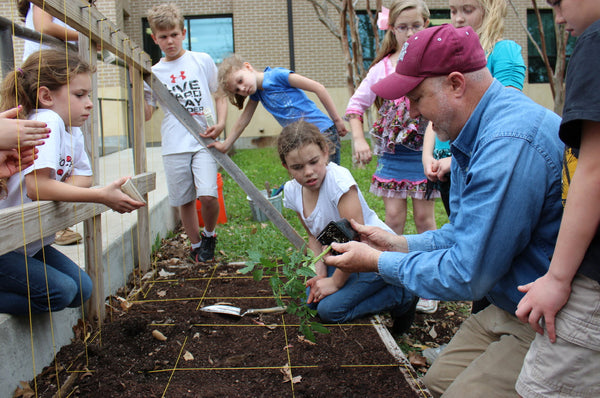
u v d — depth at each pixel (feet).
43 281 7.01
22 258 7.11
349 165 32.48
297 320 9.20
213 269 12.10
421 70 6.02
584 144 4.46
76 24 8.00
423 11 11.21
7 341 6.59
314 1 33.94
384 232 7.76
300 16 47.19
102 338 8.21
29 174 6.86
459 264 5.72
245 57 47.29
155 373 7.40
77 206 7.83
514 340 6.47
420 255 6.24
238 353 8.00
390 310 9.52
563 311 4.88
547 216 5.66
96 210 8.61
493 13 9.92
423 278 6.07
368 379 7.27
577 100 4.34
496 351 6.48
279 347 8.21
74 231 12.33
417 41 6.05
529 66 49.55
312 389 6.99
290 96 13.34
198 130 12.04
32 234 6.48
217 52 48.78
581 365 4.89
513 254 5.65
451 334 10.14
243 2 46.68
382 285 9.18
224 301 10.08
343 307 9.01
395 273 6.34
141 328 8.49
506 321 6.75
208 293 10.56
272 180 27.89
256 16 46.88
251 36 47.14
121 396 6.73
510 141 5.53
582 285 4.75
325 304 9.11
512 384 6.16
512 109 5.79
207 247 13.42
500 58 9.75
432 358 8.84
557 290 4.79
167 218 16.43
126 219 12.61
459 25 10.43
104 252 9.85
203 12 47.85
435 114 6.22
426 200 11.92
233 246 14.96
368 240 8.45
